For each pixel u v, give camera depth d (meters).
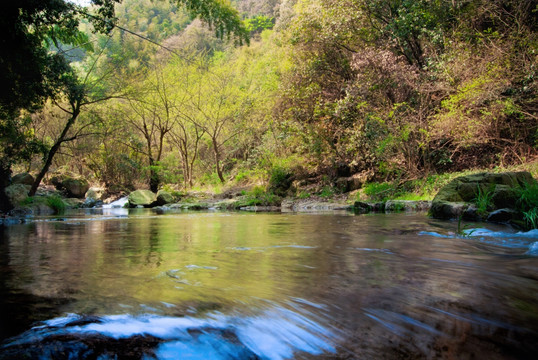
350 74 16.03
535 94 9.86
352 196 14.30
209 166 30.00
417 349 1.50
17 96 11.79
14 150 13.71
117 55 18.80
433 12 12.62
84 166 29.20
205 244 4.50
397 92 13.32
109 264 3.14
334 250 3.90
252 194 18.53
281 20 24.94
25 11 9.45
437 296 2.15
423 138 12.22
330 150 16.53
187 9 13.79
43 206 14.76
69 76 14.14
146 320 1.71
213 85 24.44
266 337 1.59
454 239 4.67
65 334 1.53
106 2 10.22
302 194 16.67
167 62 25.11
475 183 7.50
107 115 20.06
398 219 7.61
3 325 1.63
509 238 4.70
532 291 2.26
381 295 2.16
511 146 10.77
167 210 16.39
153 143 30.22
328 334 1.63
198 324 1.68
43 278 2.57
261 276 2.65
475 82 9.98
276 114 20.81
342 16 14.41
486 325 1.74
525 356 1.46
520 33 10.20
